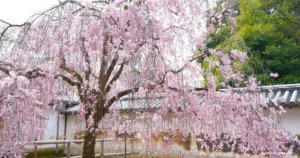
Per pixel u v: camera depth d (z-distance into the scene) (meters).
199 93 4.12
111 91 3.76
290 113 6.45
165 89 3.71
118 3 3.43
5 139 3.19
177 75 3.84
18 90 2.93
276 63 10.66
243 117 3.96
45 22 3.44
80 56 3.38
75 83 3.82
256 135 3.92
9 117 3.05
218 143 5.43
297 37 11.73
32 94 3.26
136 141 5.98
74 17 3.42
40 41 3.42
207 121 4.13
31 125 3.68
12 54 3.48
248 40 11.28
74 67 3.57
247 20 11.90
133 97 3.59
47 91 3.80
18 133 3.13
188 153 6.80
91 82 3.85
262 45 11.27
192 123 4.14
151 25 3.33
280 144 4.14
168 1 3.71
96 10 3.41
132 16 3.26
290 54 10.71
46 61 3.51
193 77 4.17
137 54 3.30
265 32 11.23
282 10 11.71
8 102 2.89
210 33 4.44
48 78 3.62
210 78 4.10
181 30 4.10
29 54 3.51
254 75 3.96
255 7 11.56
